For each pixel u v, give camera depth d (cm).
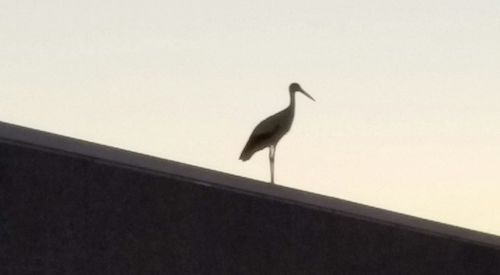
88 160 805
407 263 1101
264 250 950
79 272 787
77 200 793
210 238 898
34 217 764
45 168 776
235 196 930
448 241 1156
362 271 1048
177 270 864
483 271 1191
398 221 1103
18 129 765
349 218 1048
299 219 993
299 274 982
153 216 850
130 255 826
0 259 740
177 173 878
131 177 837
